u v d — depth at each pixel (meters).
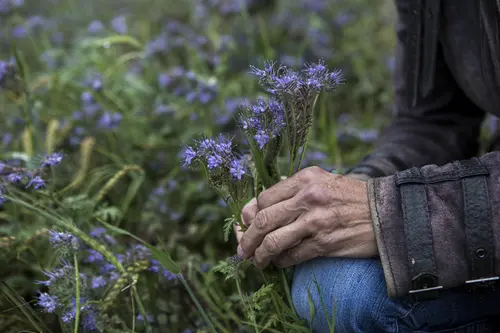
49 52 2.86
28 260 1.86
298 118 1.35
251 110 1.38
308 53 3.03
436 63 1.66
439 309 1.34
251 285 1.72
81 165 2.16
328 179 1.35
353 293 1.32
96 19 3.63
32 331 1.60
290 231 1.33
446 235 1.27
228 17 3.13
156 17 3.66
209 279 1.76
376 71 3.16
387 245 1.28
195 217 2.14
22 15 3.33
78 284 1.42
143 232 2.12
